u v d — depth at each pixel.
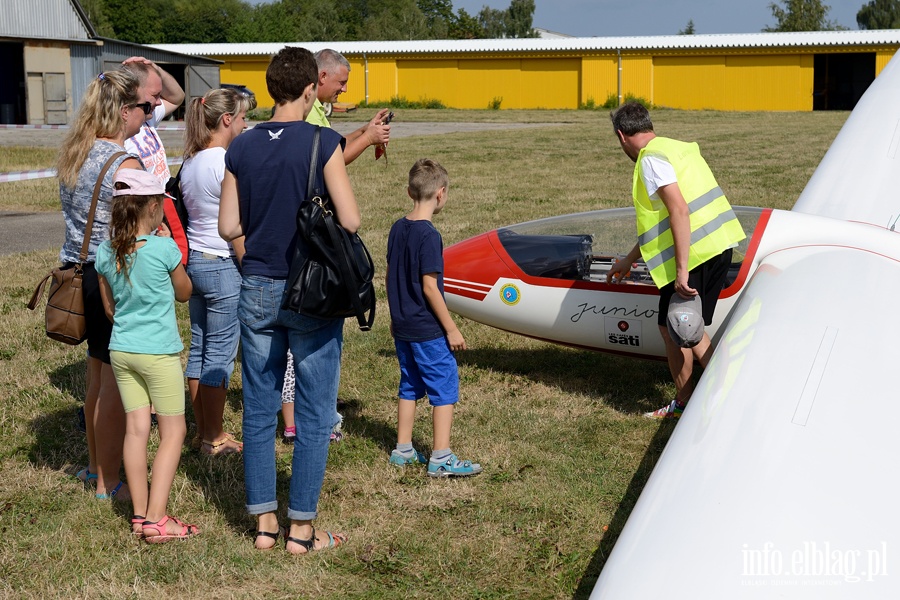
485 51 46.38
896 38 41.38
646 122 4.18
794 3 91.75
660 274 4.21
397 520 3.46
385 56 47.78
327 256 2.84
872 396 2.15
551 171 15.93
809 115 36.34
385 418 4.56
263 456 3.16
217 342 3.97
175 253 3.21
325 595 2.94
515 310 5.08
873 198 5.18
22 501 3.56
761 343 2.55
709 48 43.66
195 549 3.20
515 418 4.56
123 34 79.00
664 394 4.96
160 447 3.29
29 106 31.59
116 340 3.21
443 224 10.12
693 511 1.79
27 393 4.79
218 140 3.86
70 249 3.46
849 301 2.88
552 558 3.15
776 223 4.45
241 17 84.81
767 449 1.94
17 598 2.88
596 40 45.62
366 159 18.09
